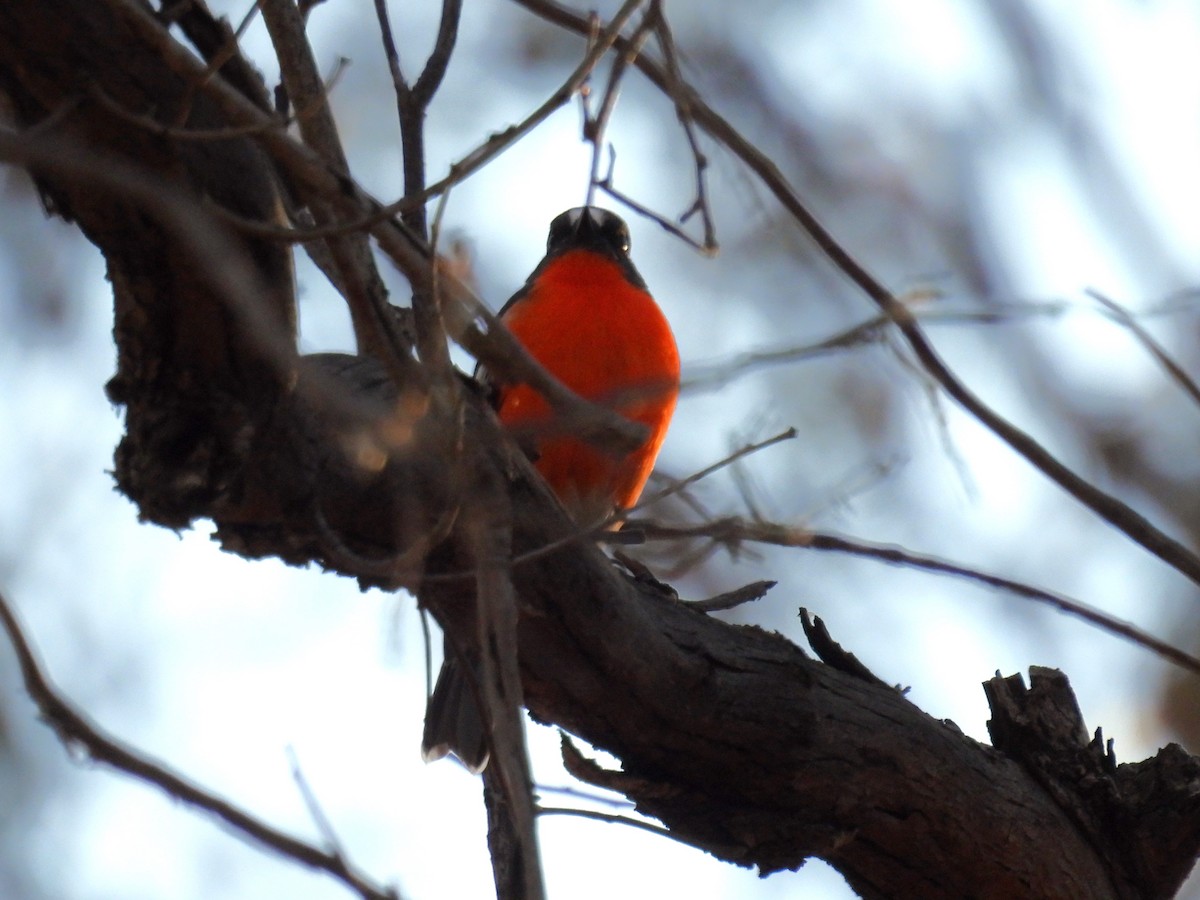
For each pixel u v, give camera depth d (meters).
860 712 7.62
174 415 5.48
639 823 6.10
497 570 5.20
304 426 5.62
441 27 8.09
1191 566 7.28
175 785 3.96
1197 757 8.36
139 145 4.99
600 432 5.75
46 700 3.94
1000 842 7.83
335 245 5.32
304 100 6.08
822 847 7.52
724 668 7.19
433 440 5.64
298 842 3.93
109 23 4.83
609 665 6.79
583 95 6.66
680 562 6.46
